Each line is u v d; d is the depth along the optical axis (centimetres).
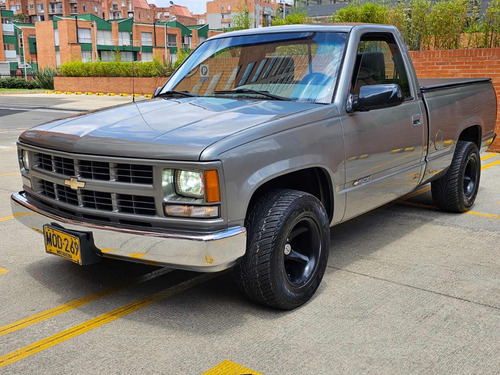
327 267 447
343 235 537
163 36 6756
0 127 1565
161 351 314
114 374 291
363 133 415
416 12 1311
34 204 396
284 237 344
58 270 445
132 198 333
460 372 292
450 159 564
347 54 419
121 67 3275
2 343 326
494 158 993
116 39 6191
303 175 402
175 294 396
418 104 493
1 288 408
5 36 8794
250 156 327
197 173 312
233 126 342
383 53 471
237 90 429
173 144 320
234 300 384
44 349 318
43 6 14300
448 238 524
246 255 340
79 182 347
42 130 388
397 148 459
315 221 370
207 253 310
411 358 306
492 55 1045
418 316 358
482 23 1237
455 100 561
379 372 291
